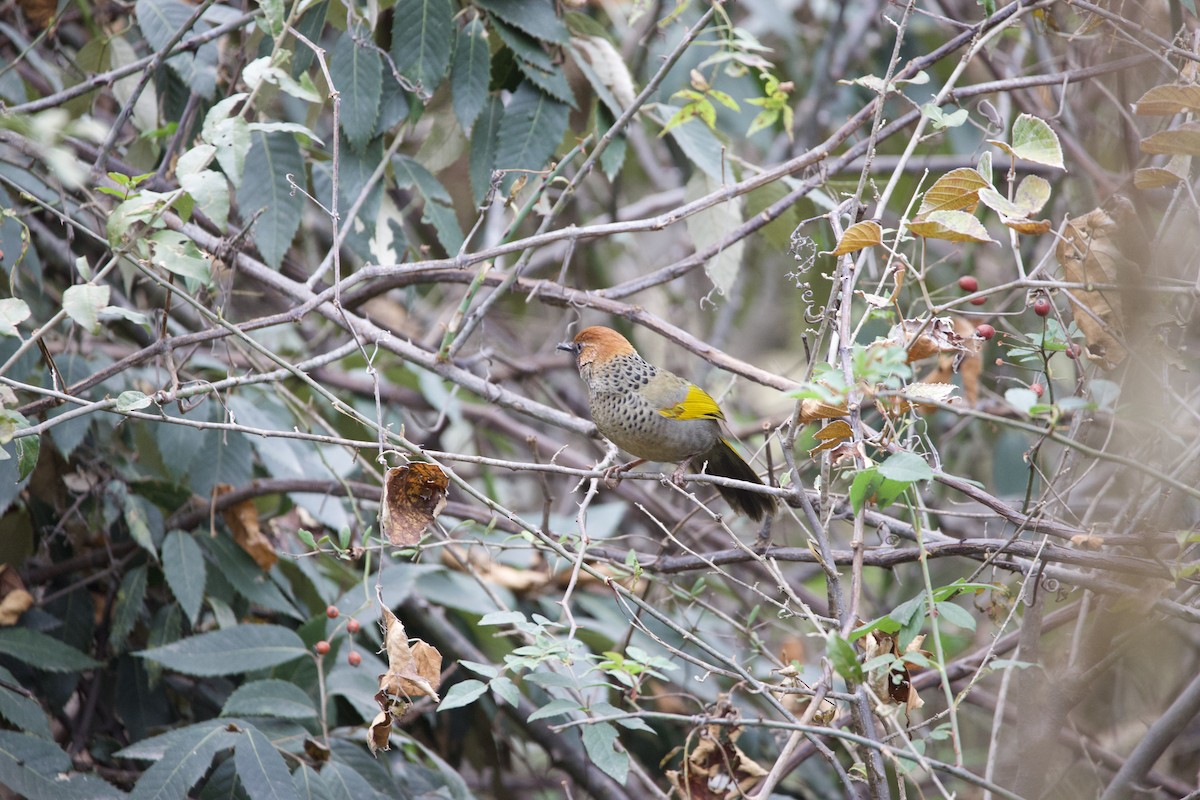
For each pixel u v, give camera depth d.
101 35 11.27
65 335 11.60
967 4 15.54
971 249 13.24
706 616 13.36
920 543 6.59
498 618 6.84
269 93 10.20
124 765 10.02
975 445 13.94
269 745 8.27
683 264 10.28
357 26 9.83
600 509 12.85
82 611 10.34
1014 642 8.98
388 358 13.49
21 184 10.08
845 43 16.75
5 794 7.96
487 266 9.09
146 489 10.84
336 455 12.13
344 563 11.76
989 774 6.75
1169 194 10.23
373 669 10.09
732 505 9.75
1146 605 7.46
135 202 7.47
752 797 6.57
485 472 13.56
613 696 11.18
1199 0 9.82
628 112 8.91
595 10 15.33
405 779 9.73
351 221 9.77
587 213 16.78
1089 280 7.72
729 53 10.27
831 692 7.01
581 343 10.85
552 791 13.73
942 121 7.71
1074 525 9.79
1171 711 7.54
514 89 10.81
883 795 6.57
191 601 9.59
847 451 7.16
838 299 8.43
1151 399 7.75
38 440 7.62
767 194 11.19
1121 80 9.72
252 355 11.82
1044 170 12.70
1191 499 8.82
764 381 9.54
